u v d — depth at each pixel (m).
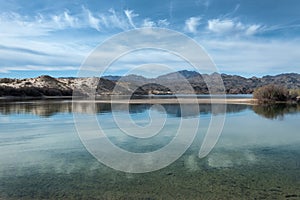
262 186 9.52
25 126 23.12
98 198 8.62
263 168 11.59
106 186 9.62
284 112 35.22
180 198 8.60
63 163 12.45
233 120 27.36
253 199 8.48
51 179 10.32
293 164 12.16
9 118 28.64
